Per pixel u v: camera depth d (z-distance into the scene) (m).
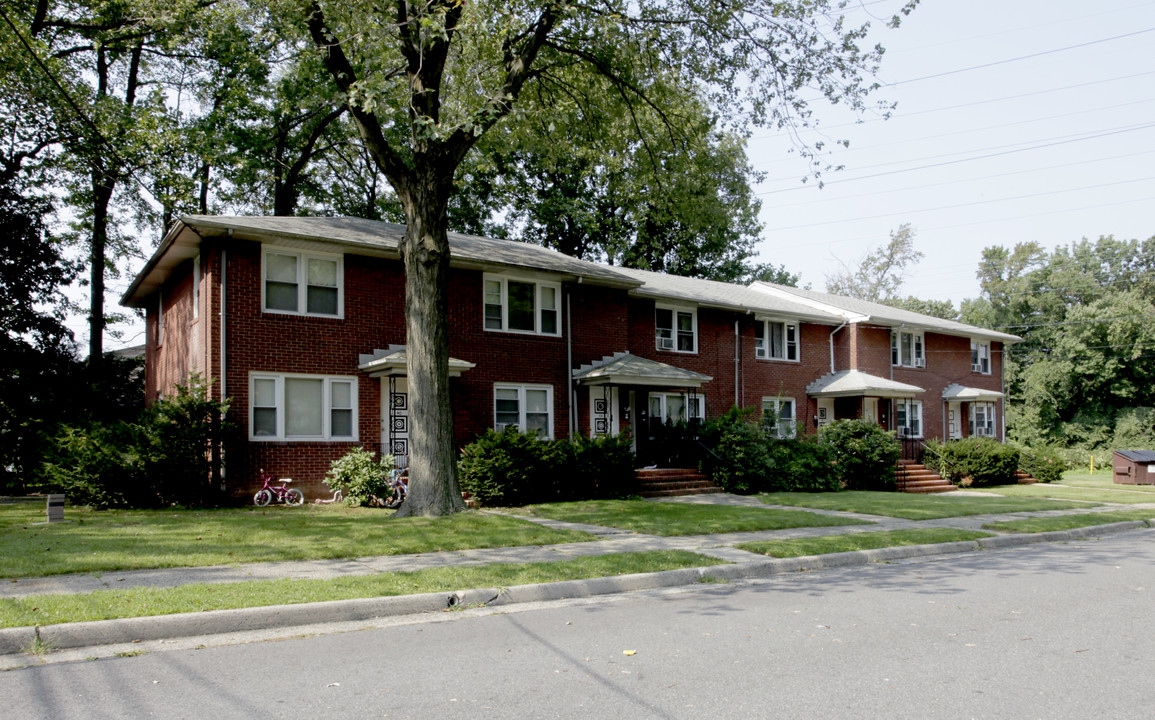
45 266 23.36
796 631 6.70
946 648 6.14
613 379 20.80
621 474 19.30
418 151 14.16
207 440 16.22
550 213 39.81
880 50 16.33
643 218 28.08
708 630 6.75
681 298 24.84
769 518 14.40
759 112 17.92
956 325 35.34
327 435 17.89
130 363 26.80
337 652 6.01
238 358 16.84
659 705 4.78
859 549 11.19
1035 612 7.50
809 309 30.47
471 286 20.30
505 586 8.06
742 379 27.28
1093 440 45.16
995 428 36.78
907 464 27.91
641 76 18.66
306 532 11.62
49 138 23.12
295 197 33.41
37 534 11.09
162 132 23.34
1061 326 48.72
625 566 9.23
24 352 22.36
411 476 14.24
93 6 22.53
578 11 15.38
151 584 7.90
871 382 28.11
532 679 5.30
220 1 17.31
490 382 20.33
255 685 5.16
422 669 5.55
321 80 27.31
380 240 18.67
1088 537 14.42
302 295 17.83
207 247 17.08
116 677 5.33
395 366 17.55
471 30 13.28
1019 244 63.91
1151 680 5.33
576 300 22.33
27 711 4.63
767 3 16.12
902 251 61.22
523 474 17.20
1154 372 45.72
